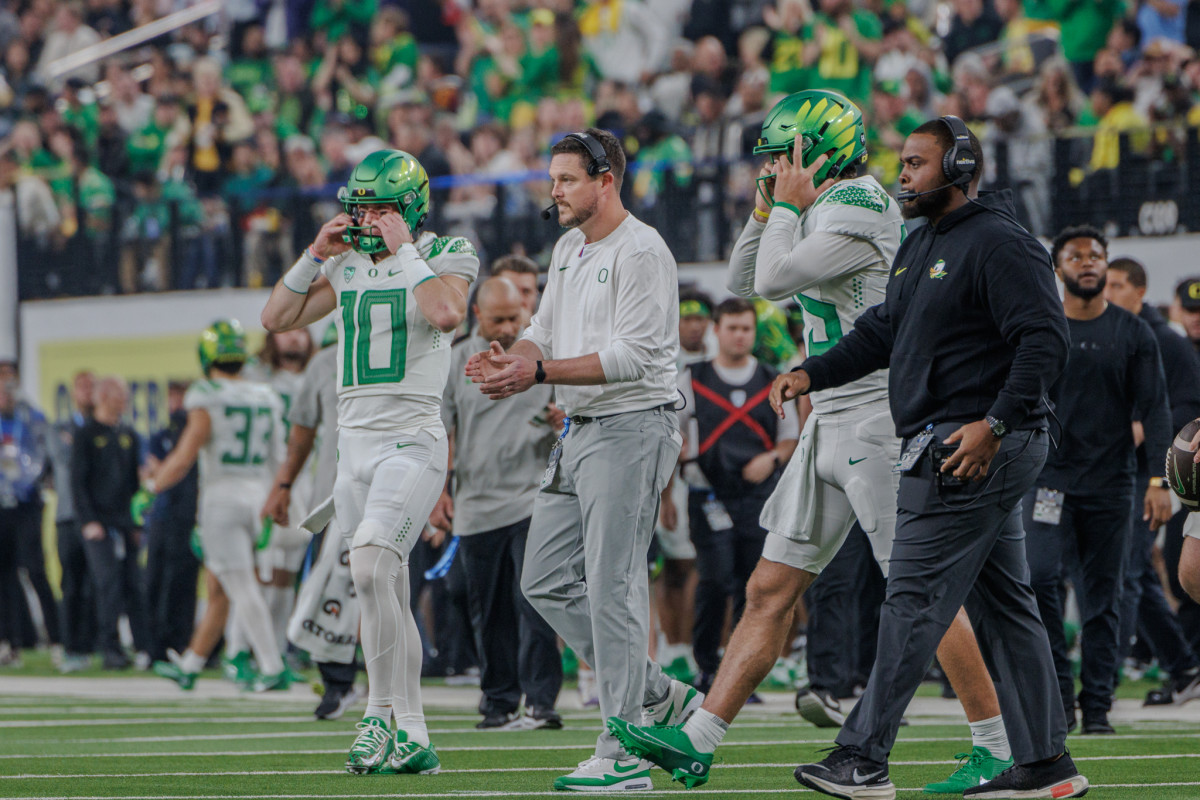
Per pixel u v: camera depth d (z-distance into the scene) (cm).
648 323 1806
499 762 2148
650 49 6309
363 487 2002
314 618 2852
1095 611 2591
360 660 3403
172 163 6116
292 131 6431
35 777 1966
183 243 5359
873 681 1598
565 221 1842
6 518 4688
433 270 2002
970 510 1591
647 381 1822
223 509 3525
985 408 1605
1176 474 1955
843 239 1800
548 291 1916
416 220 2009
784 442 3269
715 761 2150
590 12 6384
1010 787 1711
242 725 2769
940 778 1950
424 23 6988
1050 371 1557
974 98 4953
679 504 3462
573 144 1836
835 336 1872
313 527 2116
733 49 6116
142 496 4256
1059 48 5350
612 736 1809
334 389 2836
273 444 3600
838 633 2705
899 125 4934
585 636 1916
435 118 6209
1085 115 4812
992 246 1583
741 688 1731
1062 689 2473
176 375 5288
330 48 6600
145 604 4303
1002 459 1591
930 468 1603
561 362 1769
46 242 5575
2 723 2812
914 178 1630
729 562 3225
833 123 1869
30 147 6412
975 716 1822
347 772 2003
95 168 6291
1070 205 4309
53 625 4747
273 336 4003
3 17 7444
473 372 1766
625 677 1808
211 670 4359
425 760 1995
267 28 7112
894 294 1666
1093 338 2600
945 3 5919
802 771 1595
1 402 4756
